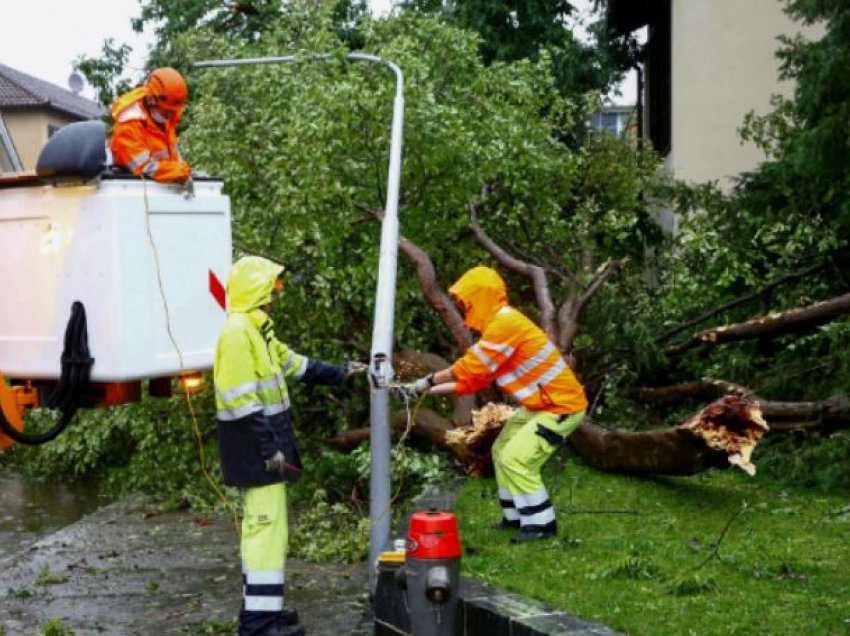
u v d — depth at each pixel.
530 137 11.83
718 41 14.59
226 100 12.27
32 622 6.59
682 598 5.49
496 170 10.77
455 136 10.23
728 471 8.88
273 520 5.80
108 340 5.64
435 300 9.57
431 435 9.52
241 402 5.64
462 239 11.22
